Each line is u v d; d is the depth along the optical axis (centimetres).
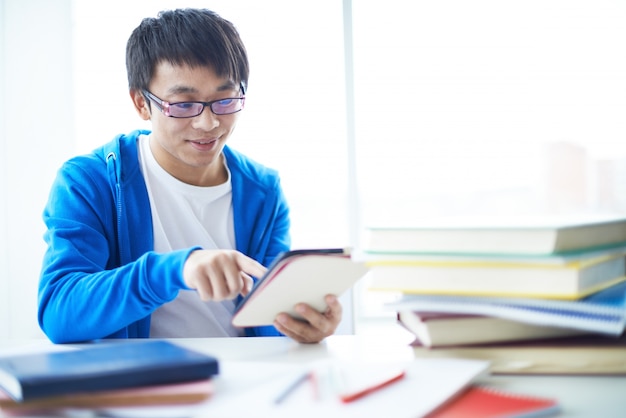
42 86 212
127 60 123
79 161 130
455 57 224
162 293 85
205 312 128
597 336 63
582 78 224
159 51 113
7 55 210
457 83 225
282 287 75
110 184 128
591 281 62
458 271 63
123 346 63
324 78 218
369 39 223
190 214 133
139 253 126
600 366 60
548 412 48
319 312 85
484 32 224
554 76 225
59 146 212
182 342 84
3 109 210
